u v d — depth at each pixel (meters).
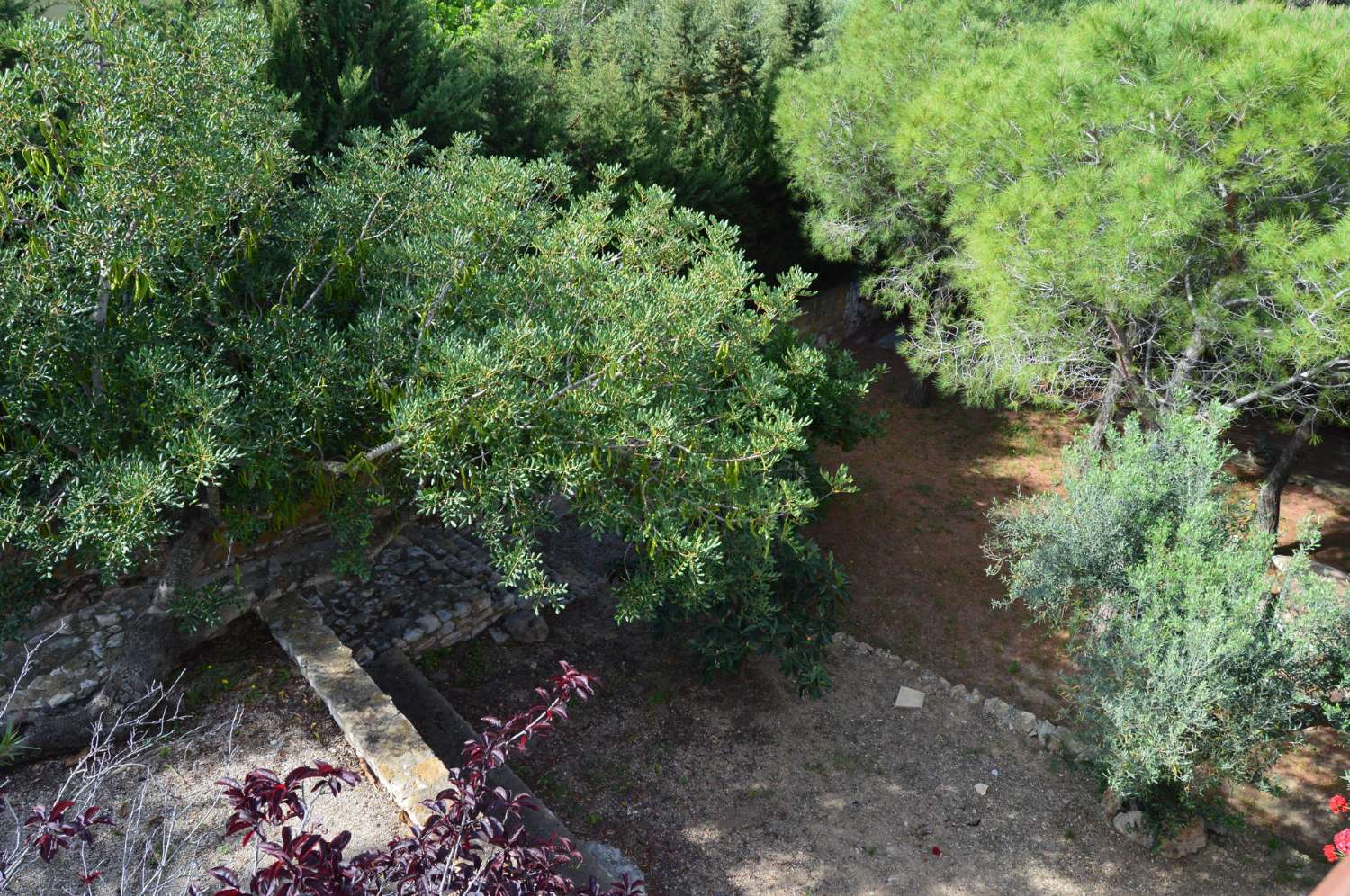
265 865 4.98
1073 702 7.97
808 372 6.80
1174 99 7.49
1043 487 12.88
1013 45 10.14
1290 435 14.39
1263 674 6.46
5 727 5.96
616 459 5.75
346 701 6.33
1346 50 7.07
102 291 5.09
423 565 8.95
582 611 9.22
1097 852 7.04
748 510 5.93
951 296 12.49
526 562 5.65
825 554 11.20
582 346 5.50
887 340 17.88
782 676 8.67
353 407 5.90
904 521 12.03
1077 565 7.60
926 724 8.32
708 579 6.65
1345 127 6.92
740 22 15.37
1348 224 6.93
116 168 4.67
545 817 6.41
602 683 8.24
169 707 6.36
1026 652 9.75
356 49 9.55
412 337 5.83
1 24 5.29
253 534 6.18
